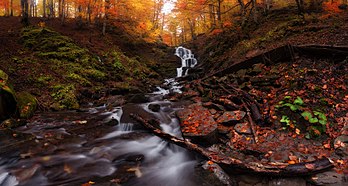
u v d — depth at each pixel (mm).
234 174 3977
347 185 3291
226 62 13188
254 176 3844
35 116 7113
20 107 6762
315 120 4699
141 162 4473
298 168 3621
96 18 22312
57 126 6211
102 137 5574
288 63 8039
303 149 4297
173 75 20281
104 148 4926
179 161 4602
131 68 17000
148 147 5246
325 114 4988
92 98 10336
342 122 4672
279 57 8516
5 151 4441
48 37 14383
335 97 5367
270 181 3656
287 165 3746
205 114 6312
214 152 4520
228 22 16516
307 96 5648
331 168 3672
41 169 3947
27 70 10039
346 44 7312
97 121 6805
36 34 14367
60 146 4859
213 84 9891
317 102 5383
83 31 20203
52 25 19922
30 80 9312
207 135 5035
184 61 23188
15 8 25469
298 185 3465
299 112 5203
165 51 27328
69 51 13500
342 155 3934
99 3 17250
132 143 5305
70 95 9148
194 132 5285
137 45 24047
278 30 12250
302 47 7816
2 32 14594
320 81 6082
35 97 8266
